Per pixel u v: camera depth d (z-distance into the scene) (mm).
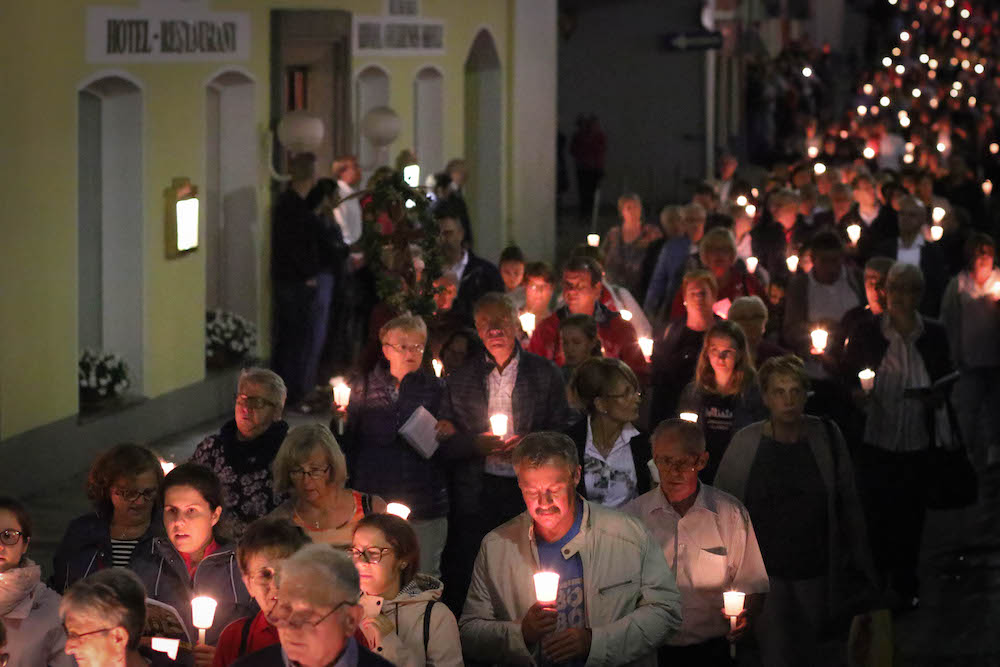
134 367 20984
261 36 24094
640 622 9250
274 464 10352
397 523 8648
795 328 17766
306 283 22875
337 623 6641
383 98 29109
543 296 16312
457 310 18375
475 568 9555
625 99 52562
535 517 9125
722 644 10648
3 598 8961
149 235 21062
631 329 15367
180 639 8969
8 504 9078
